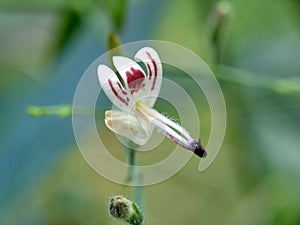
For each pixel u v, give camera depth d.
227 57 0.20
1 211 0.19
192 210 0.21
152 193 0.21
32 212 0.20
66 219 0.21
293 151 0.20
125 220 0.15
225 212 0.21
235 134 0.20
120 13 0.18
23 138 0.19
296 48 0.20
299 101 0.19
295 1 0.20
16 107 0.19
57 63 0.20
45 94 0.19
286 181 0.19
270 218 0.20
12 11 0.20
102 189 0.21
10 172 0.19
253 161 0.20
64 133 0.19
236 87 0.20
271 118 0.20
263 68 0.20
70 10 0.19
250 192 0.20
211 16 0.18
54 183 0.21
